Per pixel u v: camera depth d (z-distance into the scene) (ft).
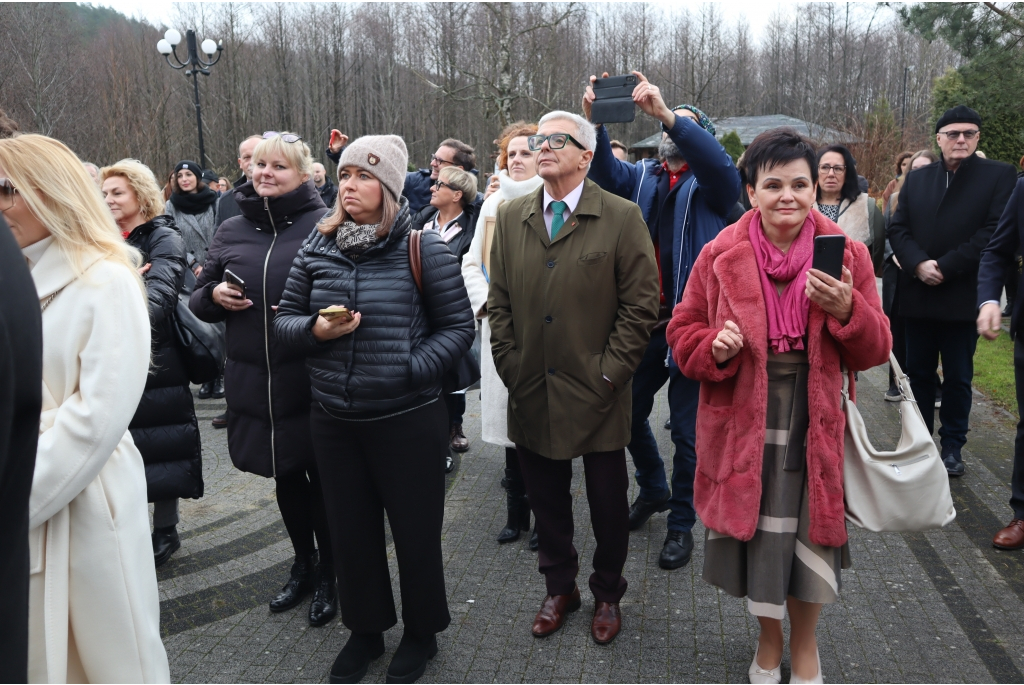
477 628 10.62
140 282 7.02
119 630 6.65
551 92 81.66
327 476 9.44
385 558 9.68
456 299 9.36
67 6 90.58
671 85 124.06
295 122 139.85
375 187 9.11
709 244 9.01
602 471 10.11
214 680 9.54
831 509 8.02
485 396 13.28
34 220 6.63
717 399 8.71
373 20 143.13
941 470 8.17
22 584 3.73
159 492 12.23
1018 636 10.13
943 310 15.30
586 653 9.94
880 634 10.22
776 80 181.16
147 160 96.68
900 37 165.99
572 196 10.06
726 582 8.66
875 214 18.04
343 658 9.59
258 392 10.69
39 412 3.85
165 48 53.16
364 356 8.98
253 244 10.91
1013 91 31.12
